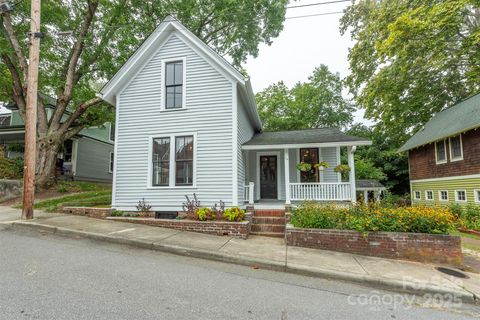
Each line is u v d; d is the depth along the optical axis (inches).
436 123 630.5
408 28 499.2
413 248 217.3
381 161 937.5
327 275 175.9
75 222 284.7
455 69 603.8
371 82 678.5
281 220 323.9
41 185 468.1
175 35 364.5
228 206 323.9
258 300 132.3
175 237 246.2
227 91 340.5
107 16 468.4
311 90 1063.6
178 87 361.4
